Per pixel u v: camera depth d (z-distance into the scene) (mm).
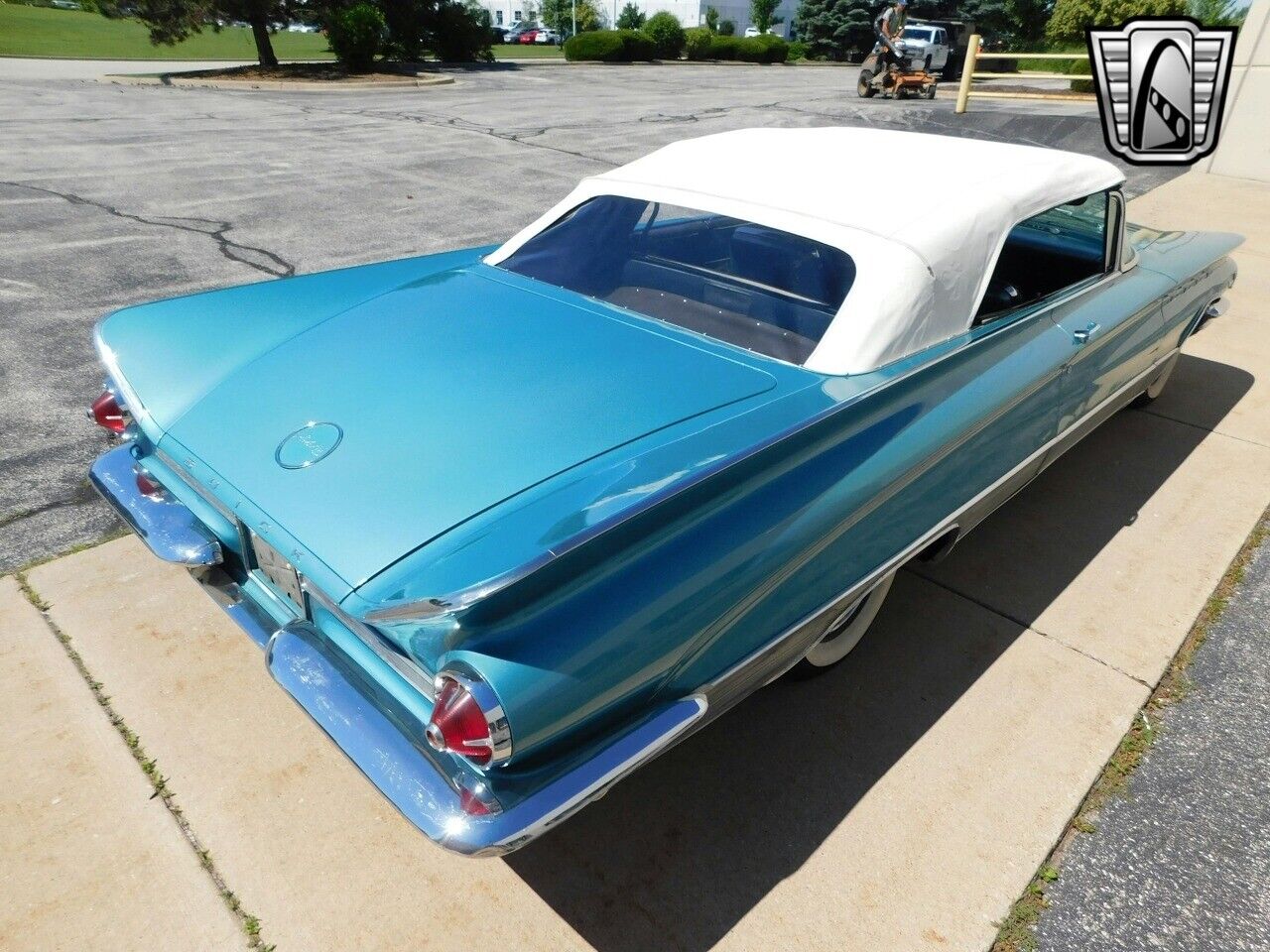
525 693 1506
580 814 2184
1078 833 2164
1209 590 3066
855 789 2262
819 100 18000
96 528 3219
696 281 2494
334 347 2346
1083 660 2721
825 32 39844
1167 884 2033
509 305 2557
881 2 38250
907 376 2250
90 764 2254
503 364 2207
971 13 37219
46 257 6332
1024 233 2936
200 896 1950
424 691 1740
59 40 32875
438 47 27188
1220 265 4039
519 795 1543
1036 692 2594
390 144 11812
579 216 2863
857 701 2551
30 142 11352
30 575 2938
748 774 2299
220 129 12992
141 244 6723
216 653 2643
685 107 16484
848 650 2611
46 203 7992
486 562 1542
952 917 1947
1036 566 3184
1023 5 35156
